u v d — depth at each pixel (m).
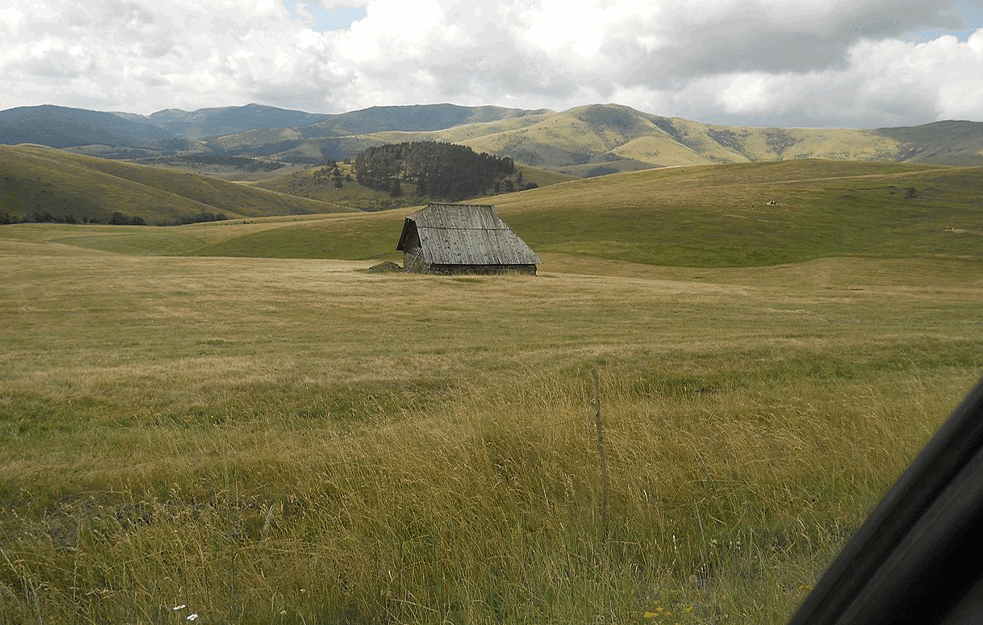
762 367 16.58
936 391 11.29
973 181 125.25
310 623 4.40
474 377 16.03
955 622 1.27
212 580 4.91
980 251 84.50
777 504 5.90
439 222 65.50
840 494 6.03
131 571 5.05
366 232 115.31
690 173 188.25
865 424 8.43
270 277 54.88
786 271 76.25
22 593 5.04
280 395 14.37
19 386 14.87
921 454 1.43
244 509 6.65
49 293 43.62
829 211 111.69
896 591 1.37
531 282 54.09
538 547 4.94
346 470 7.10
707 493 6.32
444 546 5.12
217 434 10.84
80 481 7.81
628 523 5.52
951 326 28.23
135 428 11.91
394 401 13.80
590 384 14.18
